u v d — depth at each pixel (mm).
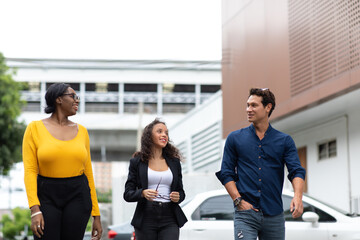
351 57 14195
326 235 9164
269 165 6137
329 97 15445
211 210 9445
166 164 6492
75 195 5465
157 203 6328
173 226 6367
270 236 6133
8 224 35062
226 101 22609
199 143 32031
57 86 5590
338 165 18234
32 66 55750
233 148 6250
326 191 19016
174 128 39281
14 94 26688
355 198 16328
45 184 5418
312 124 19625
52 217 5383
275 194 6125
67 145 5473
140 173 6398
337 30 14852
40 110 59156
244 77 20828
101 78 57188
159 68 58094
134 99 63688
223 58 22906
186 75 58500
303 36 16688
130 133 57938
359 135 17078
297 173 6059
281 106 17984
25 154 5461
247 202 6082
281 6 18016
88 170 5754
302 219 9320
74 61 56094
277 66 18297
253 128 6246
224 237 9234
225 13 22797
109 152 62688
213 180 20656
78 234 5492
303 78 16688
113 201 26031
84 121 57219
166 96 63531
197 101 61562
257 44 19781
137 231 6383
